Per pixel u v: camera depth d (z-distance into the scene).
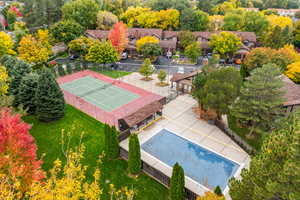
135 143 21.12
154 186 21.08
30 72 35.38
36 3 70.44
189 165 24.67
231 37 58.25
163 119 33.12
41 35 61.34
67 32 61.72
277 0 133.88
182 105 37.28
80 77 47.69
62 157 24.12
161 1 90.75
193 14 75.75
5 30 83.88
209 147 27.44
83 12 74.00
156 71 52.69
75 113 33.44
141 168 22.98
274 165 12.36
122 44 58.69
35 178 14.09
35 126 29.84
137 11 83.12
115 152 24.11
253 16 75.19
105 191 20.17
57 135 28.05
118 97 39.19
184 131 30.41
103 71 51.78
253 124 28.56
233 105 29.12
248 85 27.20
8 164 13.10
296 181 11.33
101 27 76.06
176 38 68.94
